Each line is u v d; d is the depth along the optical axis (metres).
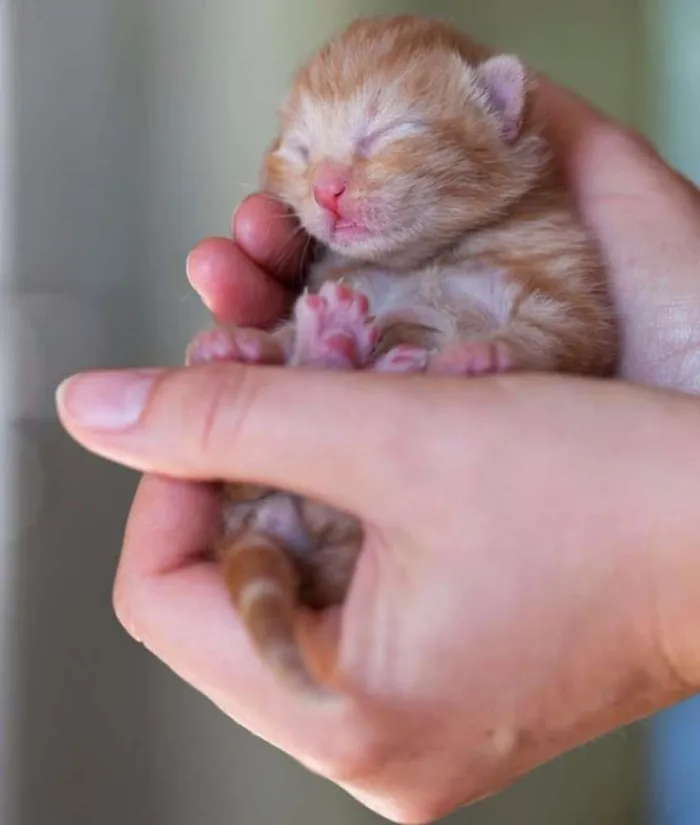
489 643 0.26
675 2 0.58
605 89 0.58
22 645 0.38
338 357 0.30
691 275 0.37
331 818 0.44
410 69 0.34
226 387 0.27
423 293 0.34
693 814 0.55
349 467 0.26
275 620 0.26
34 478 0.38
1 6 0.38
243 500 0.29
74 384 0.27
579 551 0.26
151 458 0.27
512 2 0.54
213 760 0.41
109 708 0.39
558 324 0.32
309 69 0.36
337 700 0.25
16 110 0.38
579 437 0.26
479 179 0.34
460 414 0.26
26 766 0.38
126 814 0.40
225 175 0.43
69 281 0.40
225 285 0.35
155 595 0.29
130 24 0.41
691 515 0.26
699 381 0.36
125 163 0.41
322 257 0.36
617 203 0.38
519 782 0.52
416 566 0.26
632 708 0.28
